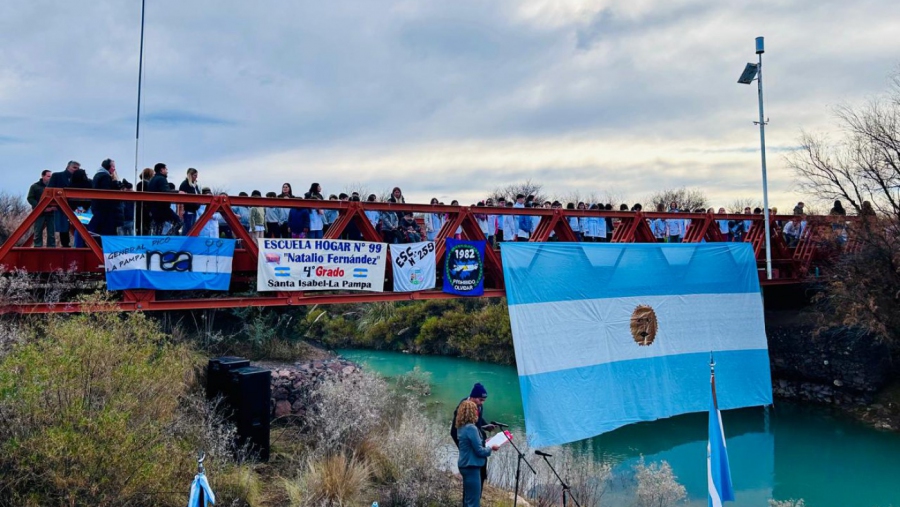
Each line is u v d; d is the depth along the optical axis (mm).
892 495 11492
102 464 6117
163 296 12898
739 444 14328
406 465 8969
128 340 7883
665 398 14039
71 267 8633
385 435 10078
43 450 5914
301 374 11688
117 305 8625
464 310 30297
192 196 9180
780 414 16406
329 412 9539
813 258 17984
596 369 13109
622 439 14680
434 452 9805
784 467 12891
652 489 10336
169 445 7047
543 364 12383
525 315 12336
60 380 6434
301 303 10242
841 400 16531
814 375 17125
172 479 6855
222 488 7340
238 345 13891
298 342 15117
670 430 15352
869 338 16203
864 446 13945
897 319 15492
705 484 11773
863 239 15938
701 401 14523
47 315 8039
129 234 10023
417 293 11453
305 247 10141
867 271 15797
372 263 10797
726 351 15125
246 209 11344
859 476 12359
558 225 13750
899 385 15984
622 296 13773
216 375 9195
